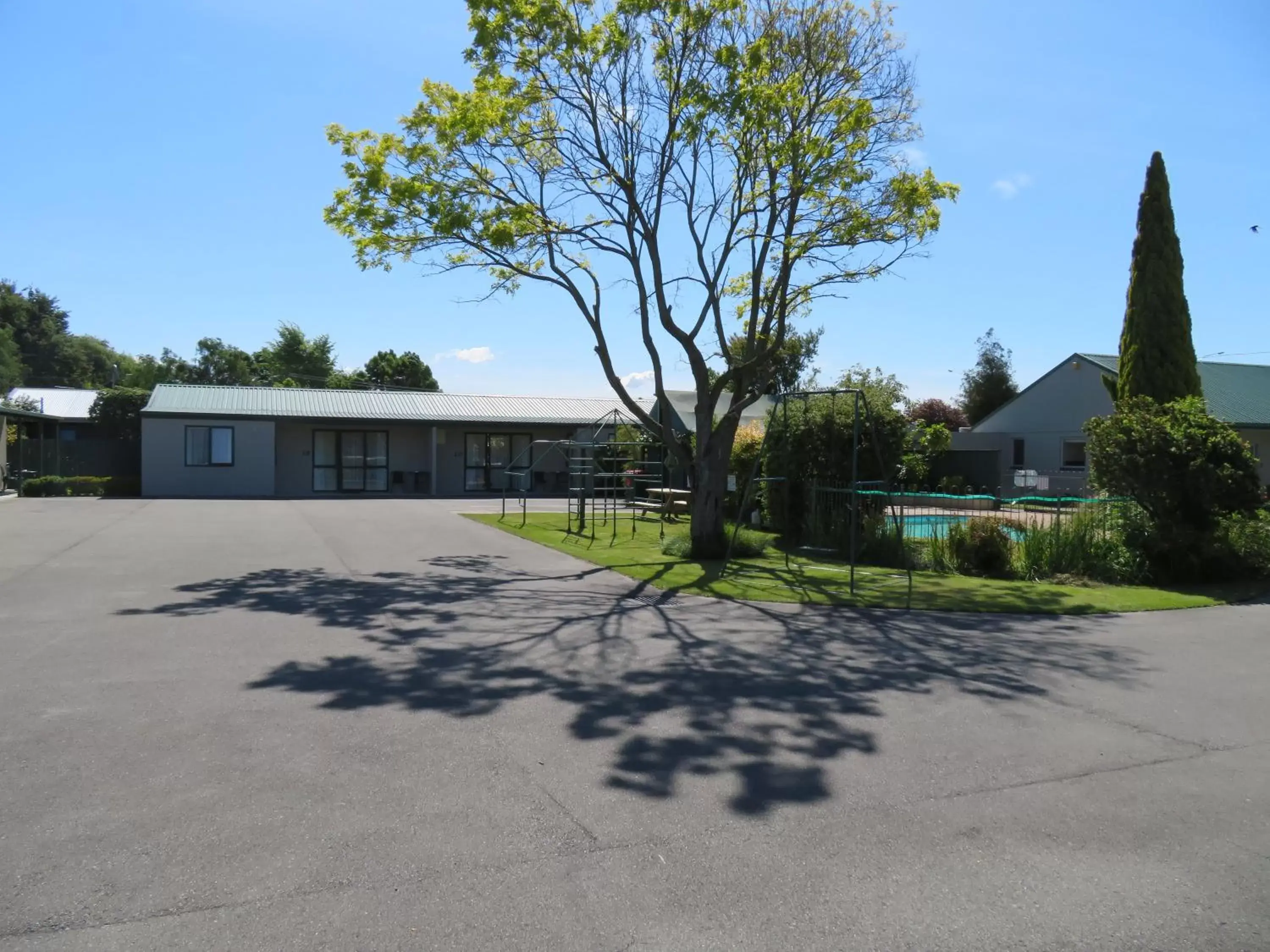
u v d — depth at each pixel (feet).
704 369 48.62
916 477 78.33
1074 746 18.40
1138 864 13.17
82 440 104.01
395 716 19.22
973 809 15.01
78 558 41.83
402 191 44.68
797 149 46.68
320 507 77.82
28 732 17.61
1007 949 10.87
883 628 30.68
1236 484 42.47
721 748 17.78
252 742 17.35
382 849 13.03
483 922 11.16
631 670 23.97
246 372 209.15
